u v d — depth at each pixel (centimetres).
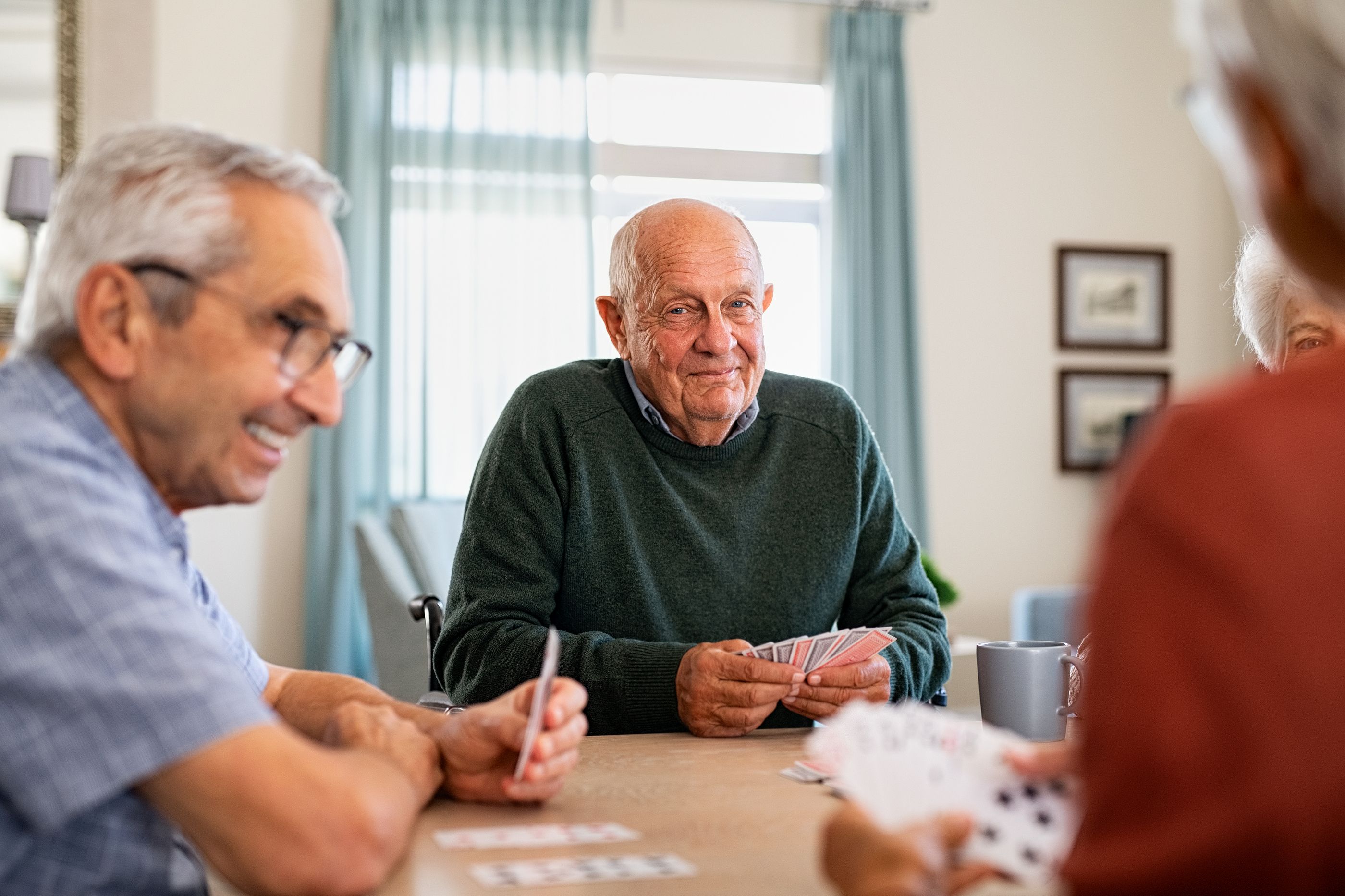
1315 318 152
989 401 551
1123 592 52
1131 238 569
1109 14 568
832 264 532
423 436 493
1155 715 49
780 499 195
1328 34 56
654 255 186
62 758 78
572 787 115
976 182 554
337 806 81
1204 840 48
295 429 97
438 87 502
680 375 186
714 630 189
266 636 484
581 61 513
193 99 483
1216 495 51
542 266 508
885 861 64
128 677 79
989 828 75
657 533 189
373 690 131
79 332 92
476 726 108
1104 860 50
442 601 395
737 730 145
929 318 547
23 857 81
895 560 201
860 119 533
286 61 493
